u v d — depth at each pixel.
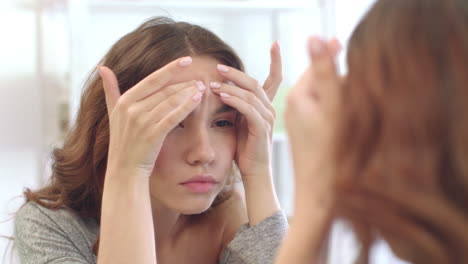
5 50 1.50
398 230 0.35
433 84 0.35
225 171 0.74
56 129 2.11
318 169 0.42
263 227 0.75
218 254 0.85
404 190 0.35
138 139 0.63
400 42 0.37
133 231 0.62
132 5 1.88
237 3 1.96
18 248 0.78
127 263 0.62
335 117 0.40
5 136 1.49
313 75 0.45
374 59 0.38
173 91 0.65
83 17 1.80
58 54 2.31
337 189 0.37
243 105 0.72
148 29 0.77
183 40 0.73
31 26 1.85
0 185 1.42
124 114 0.64
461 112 0.34
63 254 0.74
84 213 0.79
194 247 0.84
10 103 1.55
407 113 0.35
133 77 0.74
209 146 0.70
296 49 2.02
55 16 2.26
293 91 0.46
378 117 0.36
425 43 0.36
